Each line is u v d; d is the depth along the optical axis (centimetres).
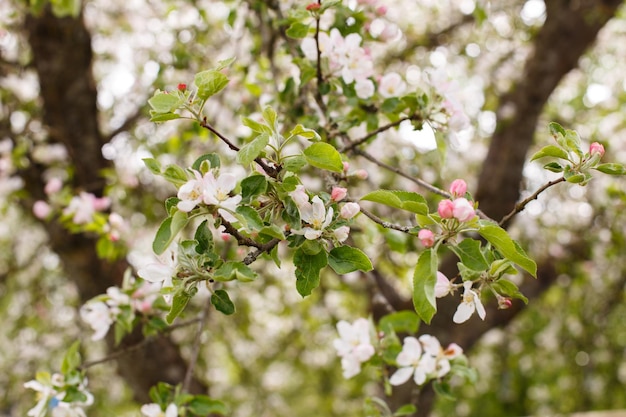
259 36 303
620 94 477
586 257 450
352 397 666
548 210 451
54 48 357
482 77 459
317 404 750
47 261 467
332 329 532
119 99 392
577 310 555
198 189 117
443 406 692
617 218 410
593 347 578
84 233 359
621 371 640
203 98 123
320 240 128
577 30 387
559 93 506
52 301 487
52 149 358
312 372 642
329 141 199
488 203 402
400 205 124
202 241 126
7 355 496
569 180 132
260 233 129
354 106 202
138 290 215
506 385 668
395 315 212
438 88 186
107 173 332
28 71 391
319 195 133
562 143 135
